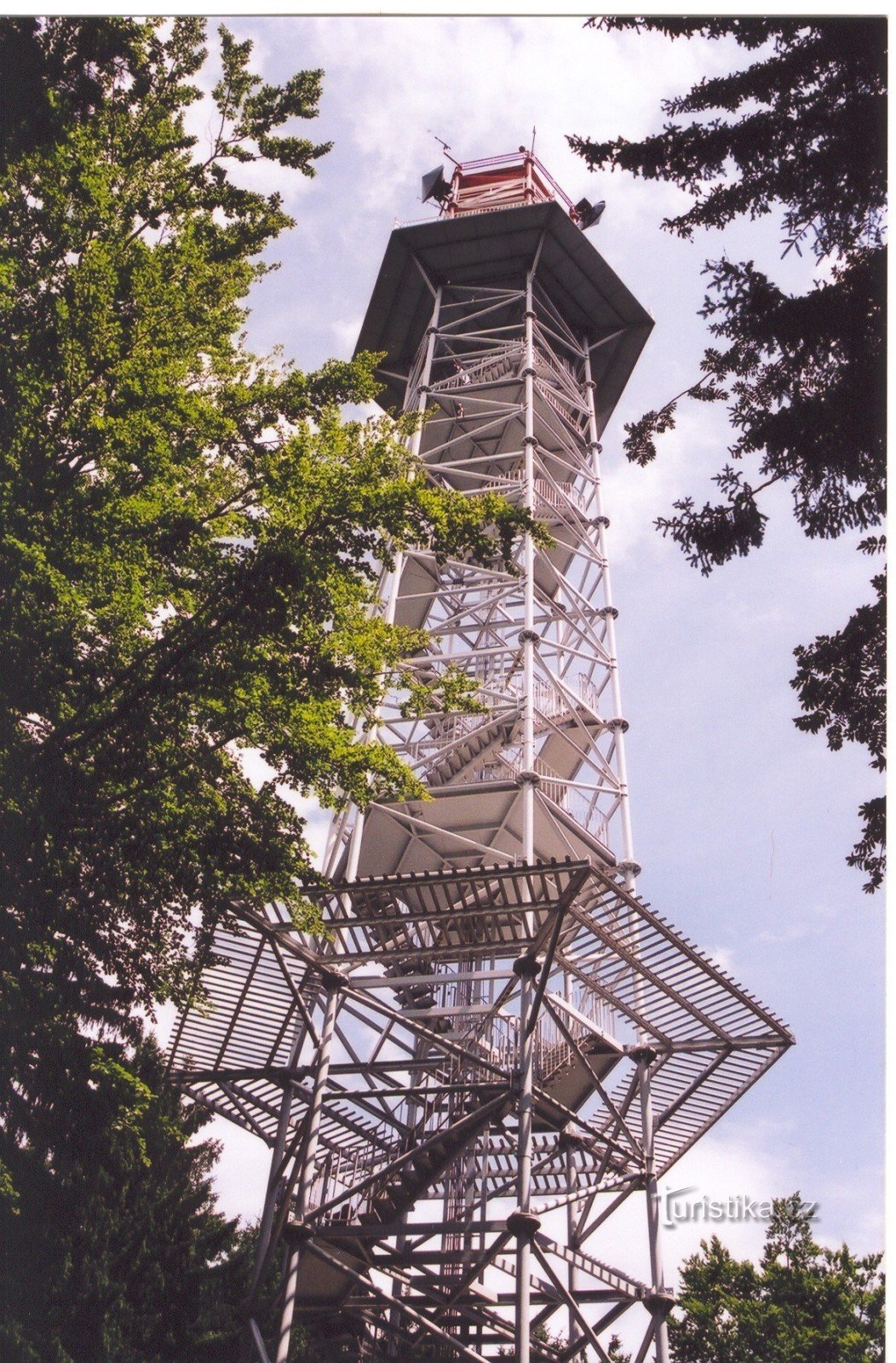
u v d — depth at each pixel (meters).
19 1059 13.10
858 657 15.95
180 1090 24.92
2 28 17.39
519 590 31.36
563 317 42.03
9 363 14.94
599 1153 25.05
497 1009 23.94
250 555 14.63
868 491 15.71
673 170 16.88
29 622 13.37
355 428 16.67
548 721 29.09
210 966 15.23
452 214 42.75
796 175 16.16
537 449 35.22
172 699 14.02
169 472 15.89
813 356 16.08
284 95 20.47
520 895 22.77
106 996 14.20
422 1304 25.20
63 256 16.94
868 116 15.77
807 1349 29.20
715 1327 30.67
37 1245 15.41
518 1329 19.70
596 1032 24.53
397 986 23.58
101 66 19.66
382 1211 23.44
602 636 33.56
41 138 17.14
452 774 29.20
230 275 19.64
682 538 16.47
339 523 15.27
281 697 15.03
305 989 24.17
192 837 14.48
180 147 19.78
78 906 13.69
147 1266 23.28
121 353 16.14
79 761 13.86
